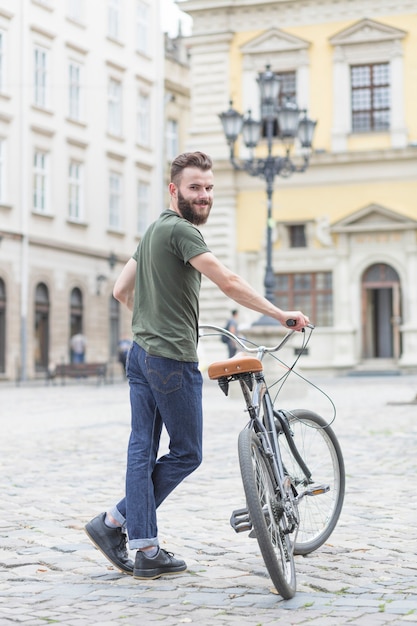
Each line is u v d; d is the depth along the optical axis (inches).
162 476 215.9
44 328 1584.6
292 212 1402.6
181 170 215.6
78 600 194.4
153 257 212.1
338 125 1381.6
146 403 215.5
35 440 515.2
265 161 941.8
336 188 1386.6
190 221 217.3
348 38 1378.0
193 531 263.7
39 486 349.7
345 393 906.1
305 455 233.0
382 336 1437.0
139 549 212.2
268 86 944.9
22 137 1520.7
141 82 1863.9
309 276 1405.0
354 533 257.1
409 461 402.6
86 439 517.7
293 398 815.1
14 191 1507.1
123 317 1823.3
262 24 1408.7
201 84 1429.6
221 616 181.0
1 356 1480.1
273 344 815.1
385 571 214.7
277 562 189.2
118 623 177.3
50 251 1585.9
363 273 1392.7
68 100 1643.7
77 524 275.6
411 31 1360.7
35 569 222.4
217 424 587.2
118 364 1813.5
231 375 210.5
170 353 209.6
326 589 199.3
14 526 273.3
